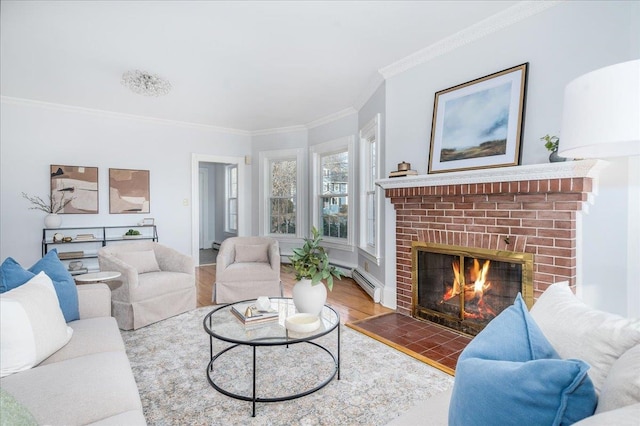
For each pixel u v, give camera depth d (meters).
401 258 3.25
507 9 2.40
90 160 4.82
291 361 2.32
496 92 2.51
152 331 2.86
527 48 2.38
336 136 5.13
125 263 2.96
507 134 2.42
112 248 3.27
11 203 4.32
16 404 0.87
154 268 3.40
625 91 1.15
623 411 0.56
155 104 4.58
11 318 1.34
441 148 2.86
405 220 3.20
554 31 2.24
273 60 3.22
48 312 1.52
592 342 0.96
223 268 3.68
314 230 2.39
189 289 3.39
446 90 2.86
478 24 2.58
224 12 2.42
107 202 4.95
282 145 6.02
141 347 2.54
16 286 1.66
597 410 0.71
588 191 2.01
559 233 2.14
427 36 2.78
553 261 2.17
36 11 2.39
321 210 5.59
